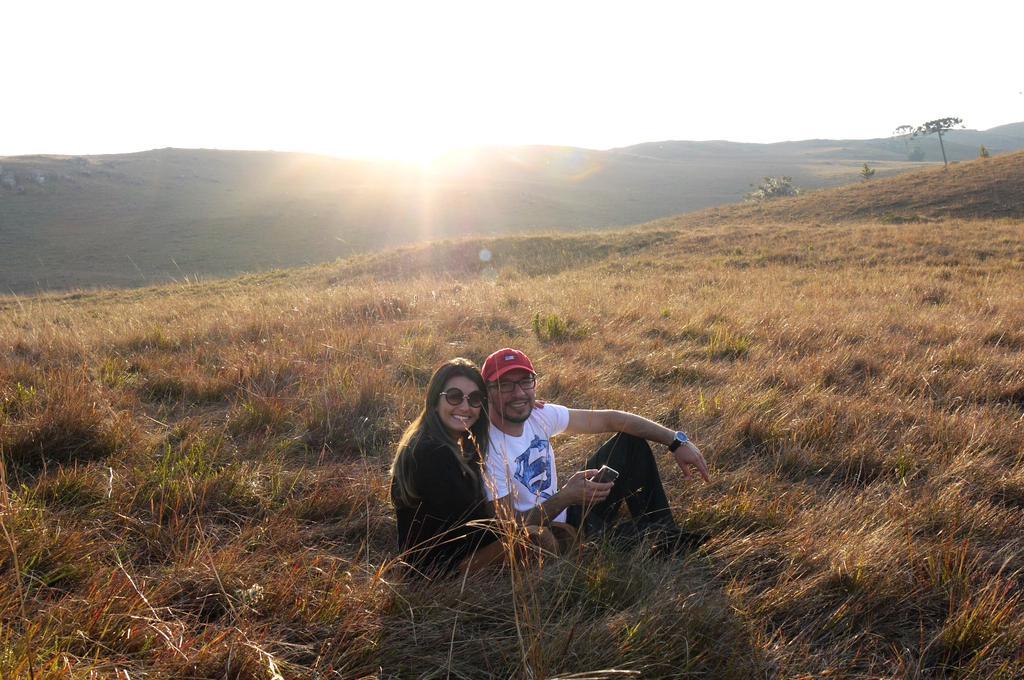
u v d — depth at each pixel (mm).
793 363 7301
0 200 79625
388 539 3582
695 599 2830
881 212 34594
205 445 4504
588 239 28781
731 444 4844
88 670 2125
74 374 5781
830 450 4766
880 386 6359
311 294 13828
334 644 2543
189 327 9094
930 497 3918
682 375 6852
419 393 5840
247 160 115688
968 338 8375
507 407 3367
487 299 11633
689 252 25094
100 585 2701
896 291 13422
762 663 2566
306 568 2975
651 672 2420
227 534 3488
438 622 2676
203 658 2316
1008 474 4289
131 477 3941
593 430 3787
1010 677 2521
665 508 3656
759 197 74625
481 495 3105
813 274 17281
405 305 10898
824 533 3576
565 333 8805
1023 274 16578
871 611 2949
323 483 4160
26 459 4133
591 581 2908
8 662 2072
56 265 60969
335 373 6137
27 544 2896
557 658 2408
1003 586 3121
